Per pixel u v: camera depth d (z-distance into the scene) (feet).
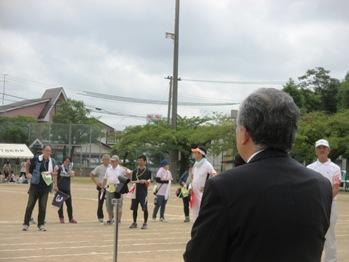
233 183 8.43
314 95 195.11
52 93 280.92
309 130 131.95
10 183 147.33
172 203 87.20
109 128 310.24
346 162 178.09
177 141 169.78
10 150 164.35
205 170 30.25
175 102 164.45
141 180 49.90
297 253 8.26
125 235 44.52
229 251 8.36
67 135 192.54
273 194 8.37
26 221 45.68
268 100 8.95
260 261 8.17
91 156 198.90
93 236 42.86
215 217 8.32
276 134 8.88
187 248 8.66
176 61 154.40
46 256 33.01
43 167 45.55
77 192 107.04
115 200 23.71
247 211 8.23
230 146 148.77
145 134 174.60
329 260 28.09
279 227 8.23
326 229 9.03
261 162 8.80
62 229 47.24
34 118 257.34
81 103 262.47
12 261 31.07
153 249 37.22
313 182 8.86
